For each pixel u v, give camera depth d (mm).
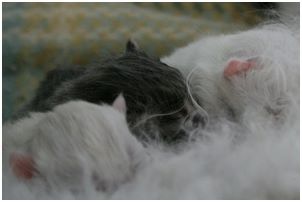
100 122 232
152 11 519
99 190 226
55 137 230
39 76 407
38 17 451
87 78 271
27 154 234
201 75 278
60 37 439
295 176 221
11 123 282
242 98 268
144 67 268
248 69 269
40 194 229
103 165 226
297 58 275
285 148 233
